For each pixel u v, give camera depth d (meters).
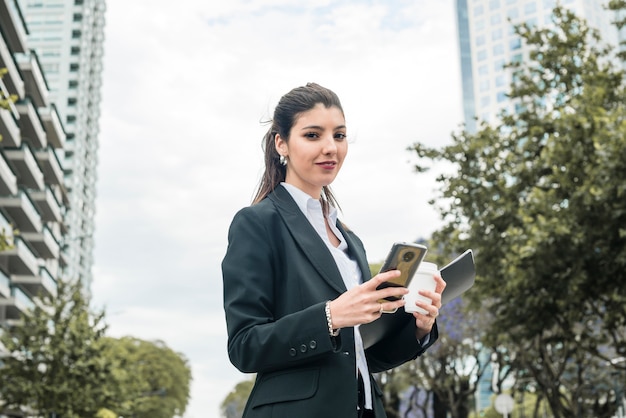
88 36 107.75
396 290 2.06
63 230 76.94
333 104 2.45
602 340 17.72
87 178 107.12
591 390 30.86
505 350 30.42
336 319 2.04
